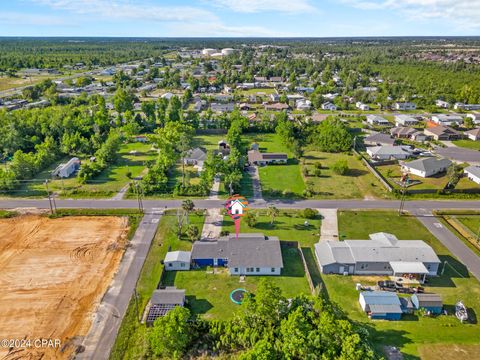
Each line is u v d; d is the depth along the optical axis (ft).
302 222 236.22
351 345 123.03
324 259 189.78
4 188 278.05
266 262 187.01
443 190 273.33
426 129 435.53
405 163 323.78
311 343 126.31
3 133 363.97
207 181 278.46
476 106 554.87
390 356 136.87
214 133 445.78
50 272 184.75
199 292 173.27
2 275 181.78
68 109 454.81
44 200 265.34
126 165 334.85
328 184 294.87
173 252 196.75
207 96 640.58
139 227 228.43
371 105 592.60
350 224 233.35
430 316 158.71
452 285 178.70
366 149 375.04
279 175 314.96
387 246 194.70
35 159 321.11
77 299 166.50
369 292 165.78
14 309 159.53
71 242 211.61
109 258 197.26
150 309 156.97
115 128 431.02
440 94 615.16
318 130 411.34
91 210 248.32
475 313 160.45
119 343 143.43
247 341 137.28
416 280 182.19
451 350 140.67
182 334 136.77
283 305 142.51
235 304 165.27
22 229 225.76
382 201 265.13
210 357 137.18
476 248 208.85
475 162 340.80
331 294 172.65
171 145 342.23
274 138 426.10
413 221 237.25
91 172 304.71
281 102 599.16
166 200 265.54
